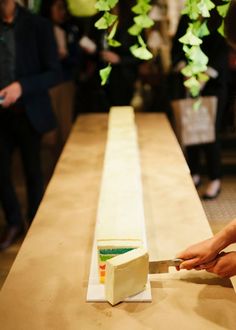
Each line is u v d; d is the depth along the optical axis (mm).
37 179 2836
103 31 3229
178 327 1002
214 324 1010
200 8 1251
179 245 1331
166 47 3562
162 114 3098
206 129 2943
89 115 3121
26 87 2502
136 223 1311
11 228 2840
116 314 1049
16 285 1169
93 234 1418
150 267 1212
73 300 1104
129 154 1877
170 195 1673
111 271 1061
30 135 2719
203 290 1136
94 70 3402
